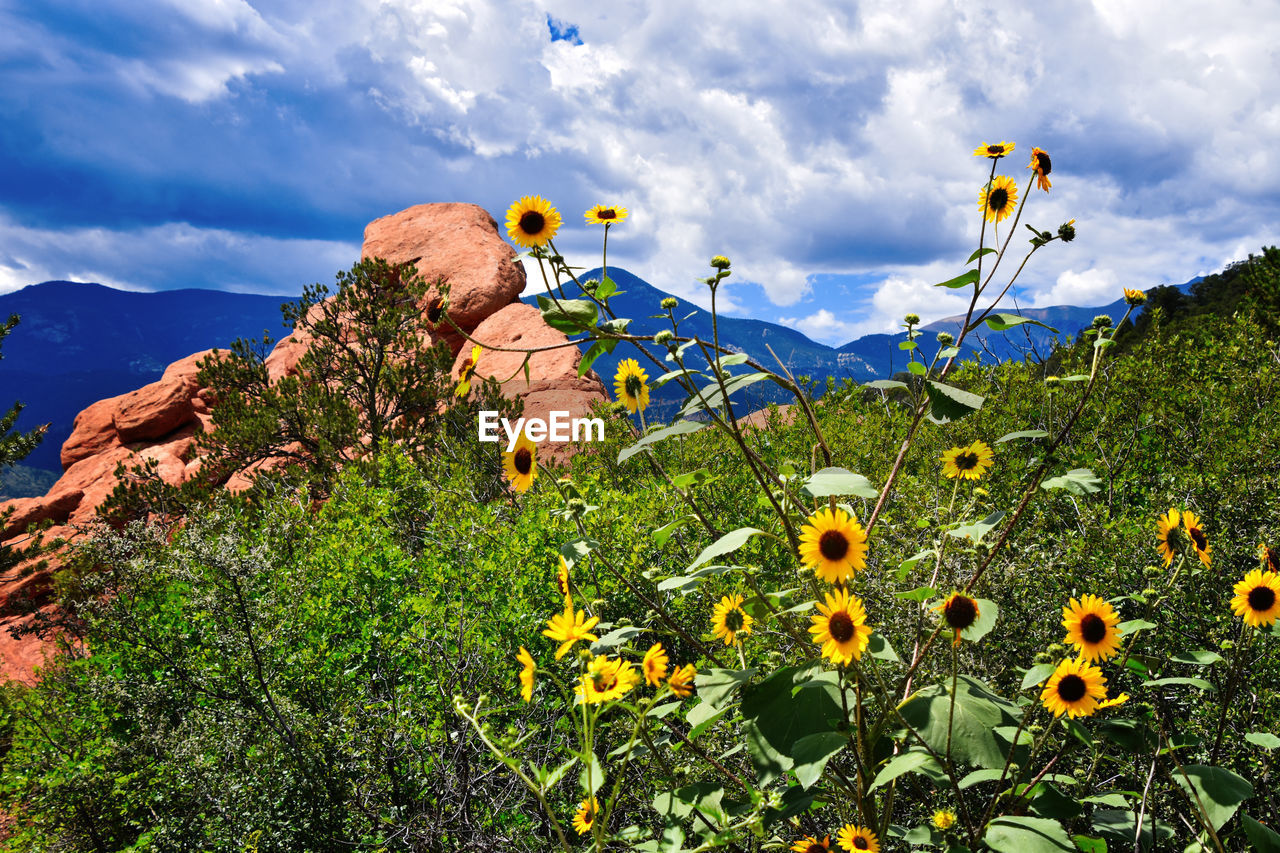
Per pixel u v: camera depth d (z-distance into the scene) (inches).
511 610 166.4
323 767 136.5
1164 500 147.5
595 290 73.0
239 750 143.8
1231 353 258.2
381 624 183.2
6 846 163.5
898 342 73.9
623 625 84.4
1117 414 203.0
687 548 156.9
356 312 601.0
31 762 178.4
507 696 136.7
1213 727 86.6
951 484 137.8
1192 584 99.4
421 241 895.1
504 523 231.9
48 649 342.6
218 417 553.9
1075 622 61.1
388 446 364.5
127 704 180.9
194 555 175.6
